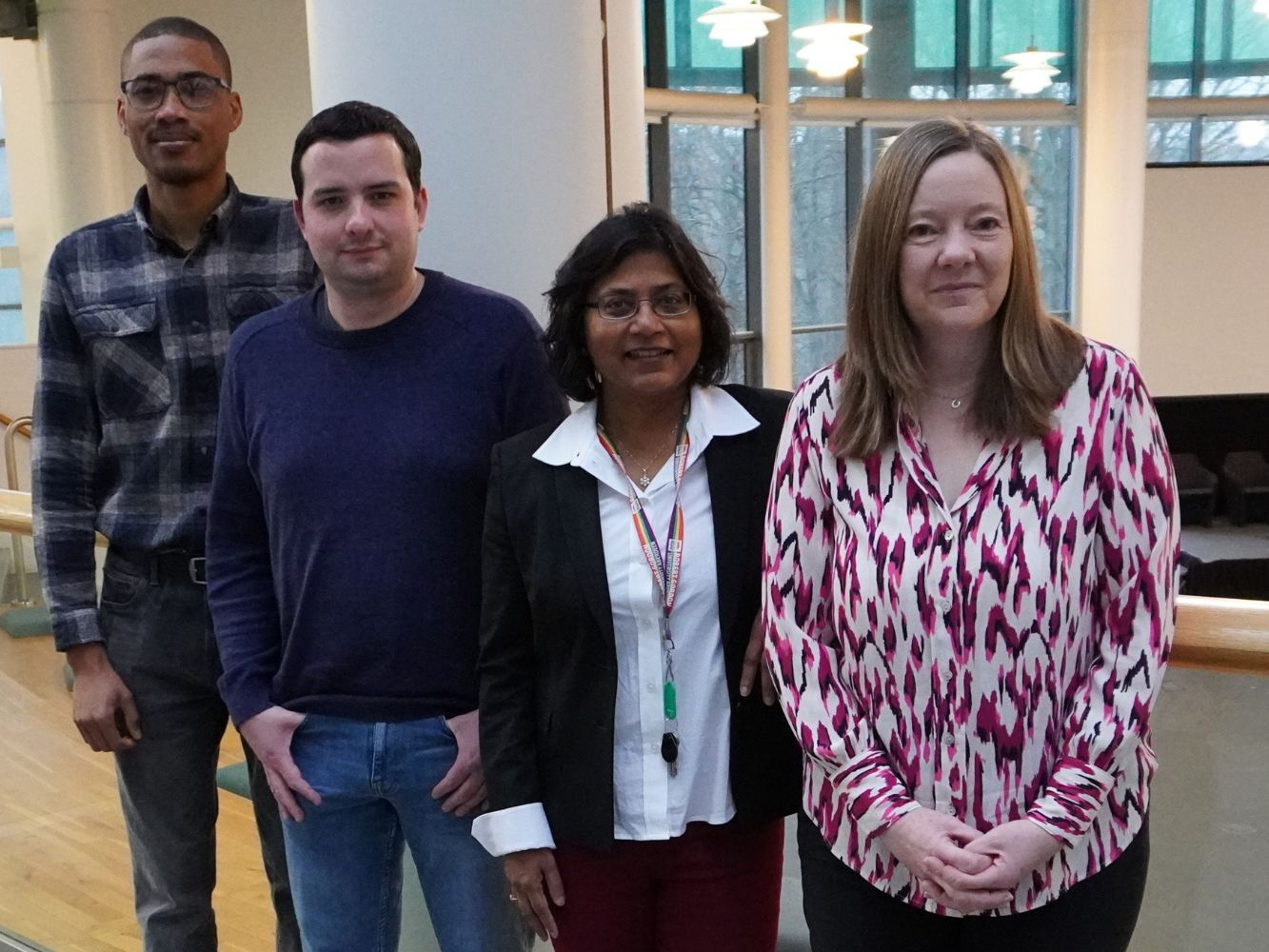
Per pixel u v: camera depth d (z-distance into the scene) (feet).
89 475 7.03
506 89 7.00
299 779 6.05
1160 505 4.61
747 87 31.78
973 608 4.64
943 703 4.71
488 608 5.68
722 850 5.55
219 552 6.37
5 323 28.96
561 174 7.19
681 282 5.34
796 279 33.73
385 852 6.32
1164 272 36.96
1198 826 5.73
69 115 24.40
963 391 4.84
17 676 8.96
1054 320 4.81
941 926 5.01
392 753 5.95
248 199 7.04
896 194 4.70
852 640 4.88
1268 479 35.73
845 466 4.92
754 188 32.14
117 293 6.88
